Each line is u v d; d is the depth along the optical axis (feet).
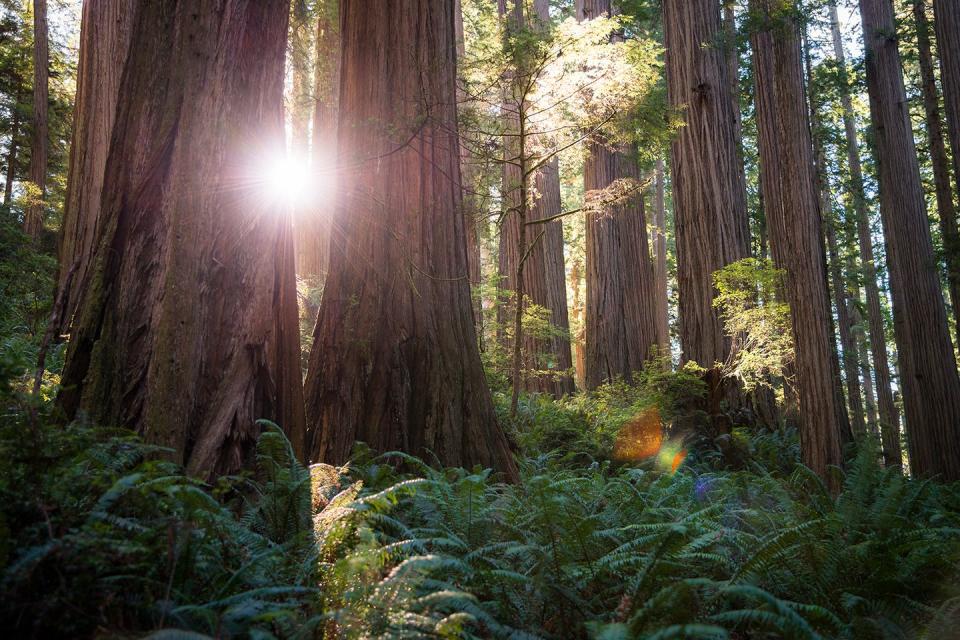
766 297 38.55
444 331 22.18
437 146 23.76
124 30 33.06
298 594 10.39
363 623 8.86
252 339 16.02
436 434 20.85
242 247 16.25
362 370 21.20
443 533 12.85
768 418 39.91
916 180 40.73
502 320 47.57
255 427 15.62
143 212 15.46
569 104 28.73
